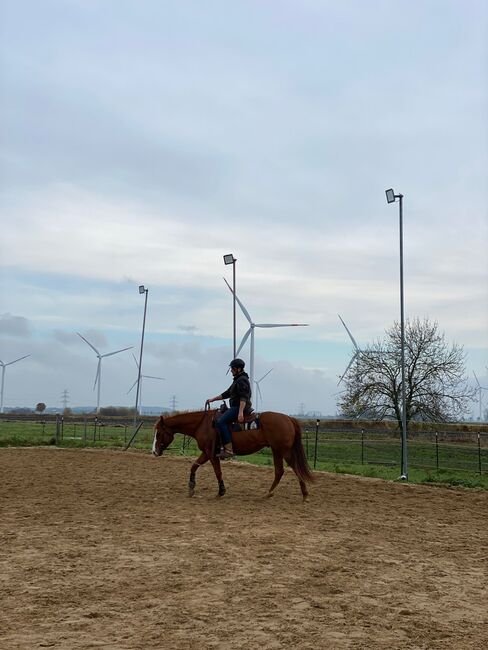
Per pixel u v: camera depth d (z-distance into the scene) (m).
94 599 6.98
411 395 43.75
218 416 14.72
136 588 7.40
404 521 12.50
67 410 99.56
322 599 7.10
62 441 34.12
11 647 5.56
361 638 5.90
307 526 11.44
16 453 27.55
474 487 18.48
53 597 7.04
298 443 14.51
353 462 26.14
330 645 5.70
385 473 21.78
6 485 16.72
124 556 8.95
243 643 5.71
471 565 9.09
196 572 8.12
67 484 17.02
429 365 43.59
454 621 6.52
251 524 11.44
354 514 13.02
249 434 14.36
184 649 5.55
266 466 23.22
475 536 11.29
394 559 9.24
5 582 7.63
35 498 14.46
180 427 15.08
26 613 6.51
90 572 8.10
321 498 15.16
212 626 6.15
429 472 22.50
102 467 21.86
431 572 8.57
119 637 5.84
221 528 11.02
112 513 12.51
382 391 44.03
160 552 9.19
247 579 7.81
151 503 13.84
